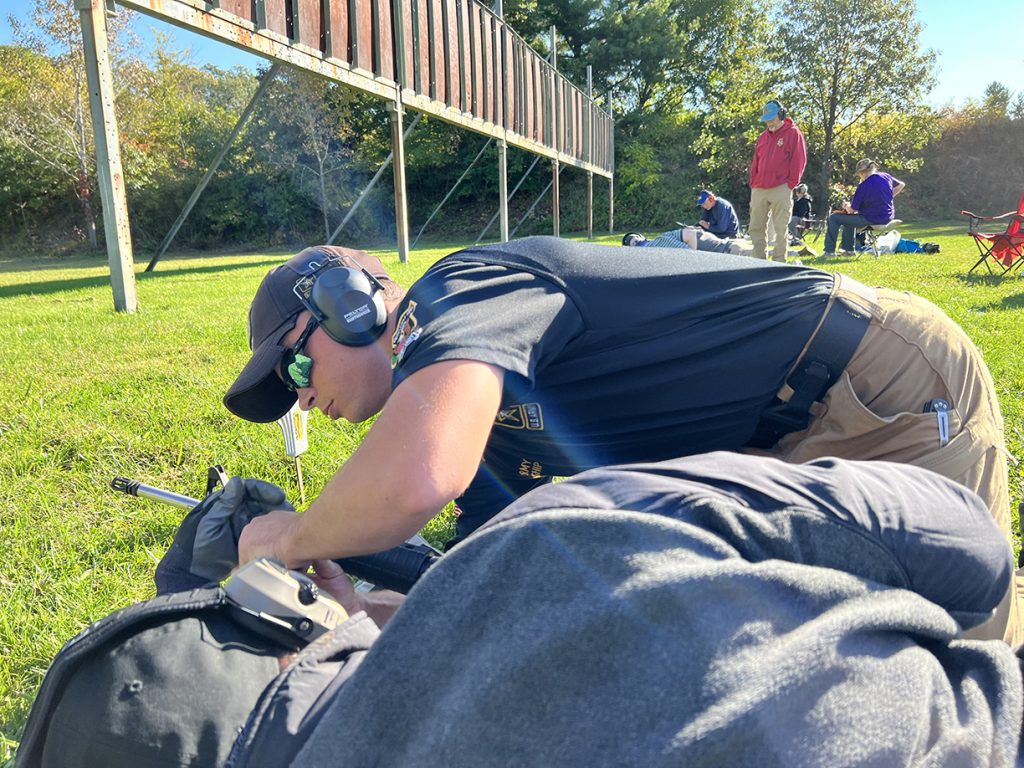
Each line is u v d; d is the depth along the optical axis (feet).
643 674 2.39
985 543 3.33
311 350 4.88
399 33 34.94
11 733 5.45
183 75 108.37
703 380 5.04
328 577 4.68
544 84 57.82
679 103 112.37
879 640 2.73
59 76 87.92
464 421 3.58
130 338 17.72
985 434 5.32
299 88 97.86
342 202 100.73
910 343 5.32
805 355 5.26
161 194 98.43
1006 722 2.79
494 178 101.35
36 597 7.19
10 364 15.10
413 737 2.56
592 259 4.84
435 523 8.43
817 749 2.38
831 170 105.09
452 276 4.35
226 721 3.11
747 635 2.49
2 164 94.12
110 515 8.70
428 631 2.68
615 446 5.38
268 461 9.96
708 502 2.87
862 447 5.35
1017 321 18.97
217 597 3.51
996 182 103.40
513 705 2.42
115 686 3.15
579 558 2.63
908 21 98.17
